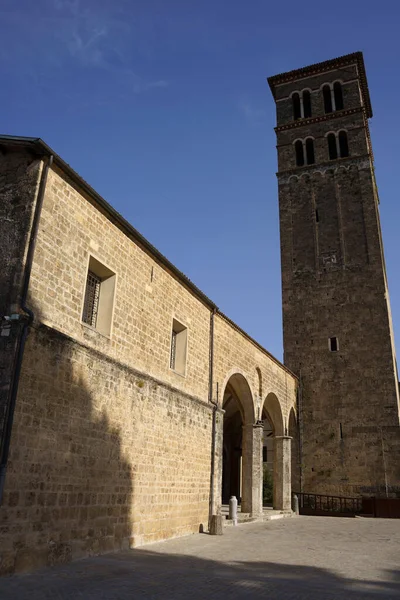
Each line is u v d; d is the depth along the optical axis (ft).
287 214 140.26
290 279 133.28
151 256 62.69
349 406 116.98
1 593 30.94
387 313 121.19
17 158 47.11
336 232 133.08
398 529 76.74
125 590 32.50
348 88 146.41
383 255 134.62
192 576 37.91
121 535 50.16
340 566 43.86
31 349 41.52
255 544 57.36
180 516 62.64
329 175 139.23
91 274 54.13
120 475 51.11
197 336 73.72
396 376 121.60
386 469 109.19
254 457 91.25
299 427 119.75
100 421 48.98
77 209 50.11
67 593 31.37
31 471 39.88
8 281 42.19
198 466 68.95
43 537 40.22
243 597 31.42
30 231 43.62
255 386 95.25
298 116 153.17
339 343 122.72
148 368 59.31
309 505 112.68
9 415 38.34
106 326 52.90
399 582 37.37
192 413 68.80
